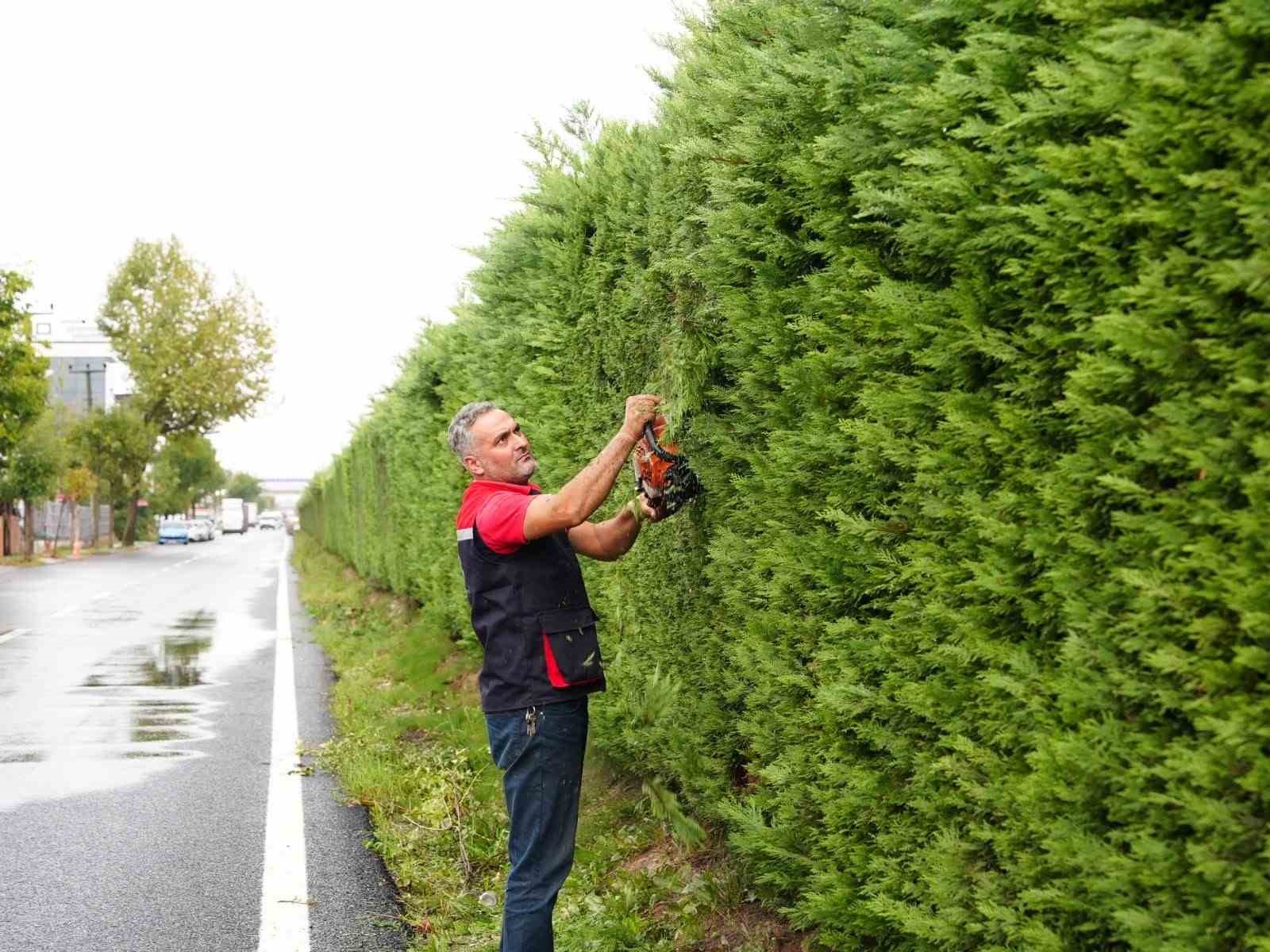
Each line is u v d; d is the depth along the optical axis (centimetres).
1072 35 231
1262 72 192
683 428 443
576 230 626
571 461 646
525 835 372
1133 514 228
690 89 423
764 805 393
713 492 427
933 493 289
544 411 673
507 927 367
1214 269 198
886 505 316
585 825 552
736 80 372
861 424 306
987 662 273
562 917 451
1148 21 211
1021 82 249
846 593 337
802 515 362
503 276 773
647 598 520
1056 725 243
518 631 372
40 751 801
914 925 287
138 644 1468
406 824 600
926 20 272
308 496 5069
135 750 802
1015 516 259
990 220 258
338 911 479
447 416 1097
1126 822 233
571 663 372
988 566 262
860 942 333
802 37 337
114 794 678
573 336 636
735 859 446
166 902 489
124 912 477
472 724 782
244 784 703
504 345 786
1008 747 267
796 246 358
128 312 6041
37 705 998
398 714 894
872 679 327
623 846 520
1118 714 230
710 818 474
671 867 473
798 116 341
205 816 629
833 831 346
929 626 289
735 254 383
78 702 1014
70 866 540
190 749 808
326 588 2355
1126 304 221
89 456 5775
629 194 540
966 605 280
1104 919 237
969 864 280
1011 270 247
